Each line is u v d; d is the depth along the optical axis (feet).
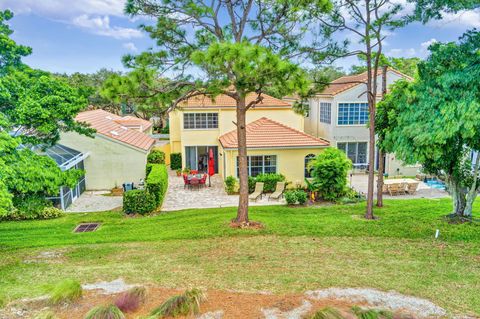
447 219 49.78
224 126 92.73
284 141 77.66
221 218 54.24
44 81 42.50
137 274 32.32
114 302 24.43
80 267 35.45
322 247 40.60
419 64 43.27
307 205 65.21
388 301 25.99
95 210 64.95
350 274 31.71
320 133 99.60
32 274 33.30
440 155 41.68
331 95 90.22
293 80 39.06
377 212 56.70
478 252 38.24
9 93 36.50
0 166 32.42
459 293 27.66
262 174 76.95
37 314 22.91
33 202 42.11
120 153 80.64
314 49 49.75
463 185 49.62
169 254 39.27
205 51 37.11
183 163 95.30
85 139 79.10
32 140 43.96
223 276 31.35
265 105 91.15
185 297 24.26
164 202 70.08
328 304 25.05
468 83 37.40
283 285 28.89
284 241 43.11
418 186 80.69
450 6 39.24
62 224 55.57
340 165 66.85
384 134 56.24
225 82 39.81
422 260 35.94
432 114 40.50
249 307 24.53
